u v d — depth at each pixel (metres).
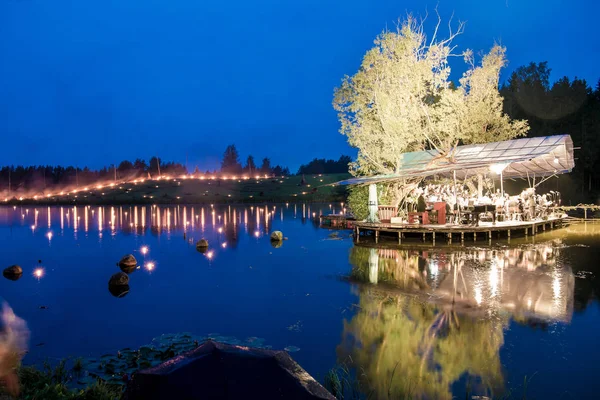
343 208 50.16
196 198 66.50
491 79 32.75
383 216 22.84
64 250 19.45
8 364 4.16
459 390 5.33
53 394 4.79
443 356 6.40
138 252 18.56
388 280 11.72
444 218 20.56
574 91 46.97
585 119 44.50
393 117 27.19
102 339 7.59
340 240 21.44
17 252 18.94
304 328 7.91
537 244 18.22
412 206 25.50
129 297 10.78
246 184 81.19
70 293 11.32
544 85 48.88
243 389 2.08
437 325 7.79
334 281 11.94
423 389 5.38
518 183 43.78
